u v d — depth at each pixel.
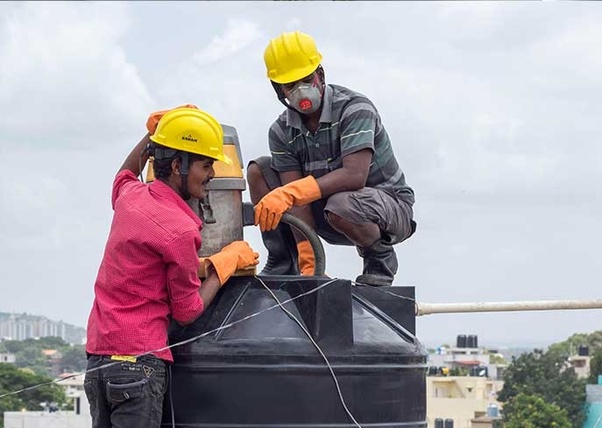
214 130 6.36
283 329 6.49
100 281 6.31
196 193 6.37
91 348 6.29
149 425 6.23
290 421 6.41
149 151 6.43
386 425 6.60
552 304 7.45
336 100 7.07
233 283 6.68
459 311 7.21
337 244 7.54
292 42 6.95
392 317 6.98
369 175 7.21
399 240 7.23
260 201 6.82
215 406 6.40
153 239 6.16
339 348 6.50
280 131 7.31
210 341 6.44
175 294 6.24
